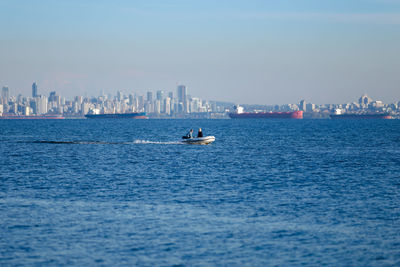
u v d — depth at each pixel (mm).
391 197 119312
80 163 193875
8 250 77938
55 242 81812
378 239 84250
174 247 79812
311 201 114250
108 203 111062
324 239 84188
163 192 125750
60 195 120812
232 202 112750
